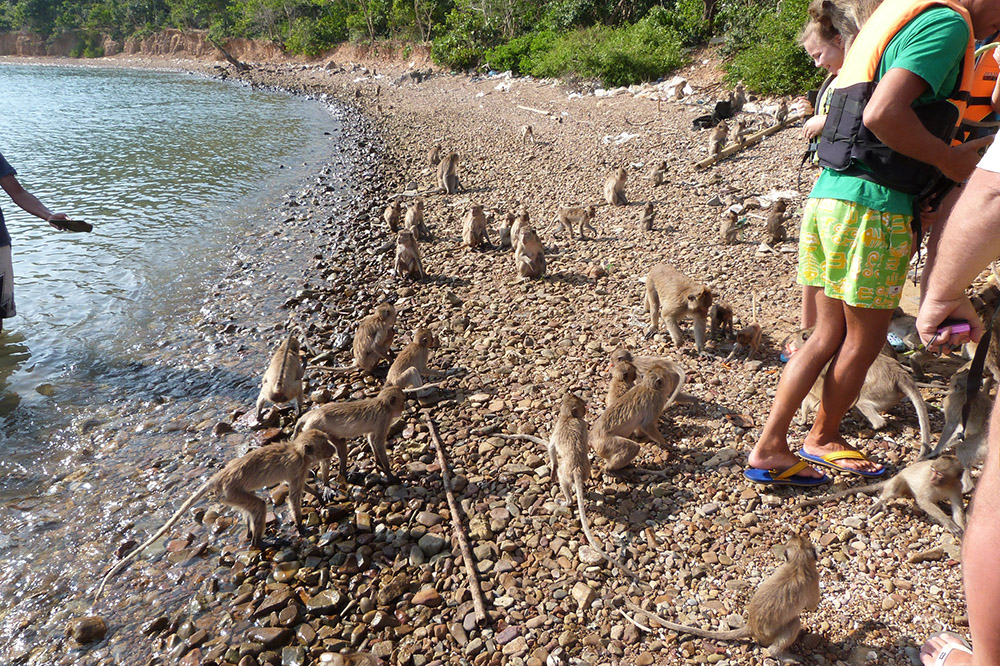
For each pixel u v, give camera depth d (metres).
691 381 7.33
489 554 5.21
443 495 6.01
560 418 5.80
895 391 5.74
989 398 5.21
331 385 8.32
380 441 6.30
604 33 33.12
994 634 2.45
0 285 9.25
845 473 5.39
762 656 4.10
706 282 9.99
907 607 4.29
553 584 4.88
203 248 14.27
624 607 4.61
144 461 7.08
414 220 14.16
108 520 6.20
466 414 7.22
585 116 26.55
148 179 21.47
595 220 14.16
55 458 7.18
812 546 4.13
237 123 34.44
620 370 6.86
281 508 6.11
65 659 4.82
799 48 21.27
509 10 46.53
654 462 6.05
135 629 5.02
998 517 2.37
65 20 101.94
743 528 5.15
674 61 29.64
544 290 10.55
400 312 10.32
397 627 4.72
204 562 5.60
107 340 9.98
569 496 5.62
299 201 18.34
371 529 5.71
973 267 3.13
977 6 4.46
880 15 4.16
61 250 14.22
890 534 4.87
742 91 22.27
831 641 4.15
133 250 14.17
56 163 24.11
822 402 5.32
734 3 29.92
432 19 56.31
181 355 9.46
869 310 4.62
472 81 42.47
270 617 4.94
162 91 52.28
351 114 36.47
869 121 3.99
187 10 91.44
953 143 5.04
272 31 74.75
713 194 14.59
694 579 4.78
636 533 5.26
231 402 8.20
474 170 20.67
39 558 5.77
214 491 5.47
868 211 4.30
